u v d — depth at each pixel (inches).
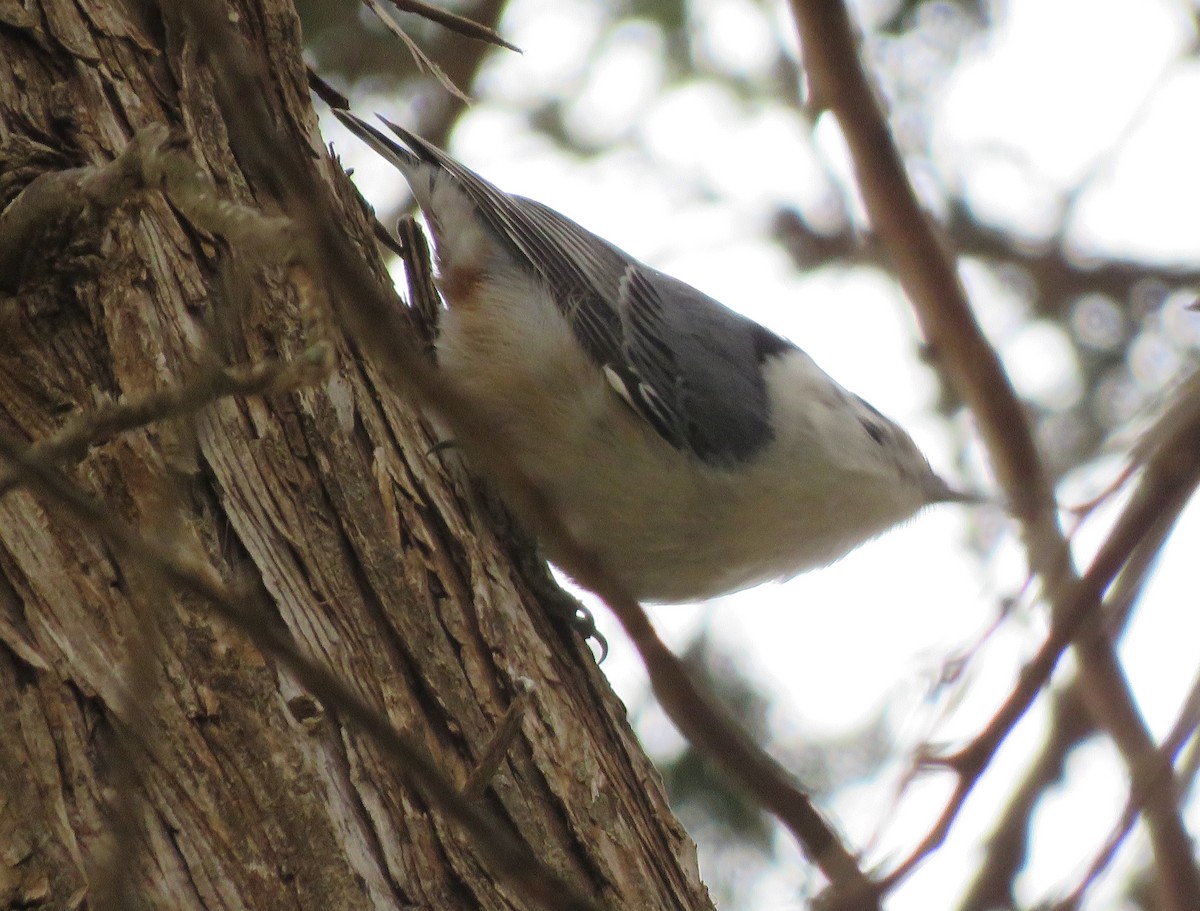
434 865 171.6
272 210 213.2
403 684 187.6
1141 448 173.5
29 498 170.7
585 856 190.7
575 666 216.1
